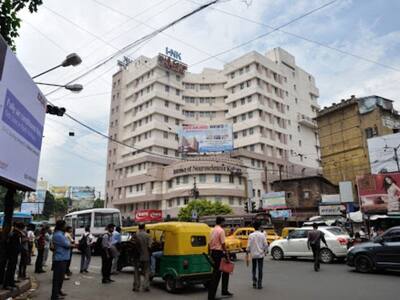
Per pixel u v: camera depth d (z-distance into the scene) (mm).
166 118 58969
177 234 9641
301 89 68750
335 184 42375
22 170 8914
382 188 23031
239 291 9242
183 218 40656
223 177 47031
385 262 11875
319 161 67562
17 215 26672
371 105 40188
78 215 23875
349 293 8633
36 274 13414
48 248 15891
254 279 9859
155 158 56250
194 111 62750
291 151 61281
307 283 10352
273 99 60219
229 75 62844
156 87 58531
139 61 64625
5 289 8477
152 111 57438
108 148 67000
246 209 36562
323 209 32781
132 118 62406
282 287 9773
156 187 52688
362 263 12531
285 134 60781
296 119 64750
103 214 23141
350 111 42031
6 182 8359
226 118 61281
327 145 44219
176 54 63938
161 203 52688
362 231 23172
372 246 12336
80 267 14633
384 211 22656
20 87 8602
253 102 57312
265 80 59625
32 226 17438
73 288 10023
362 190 23750
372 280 10633
